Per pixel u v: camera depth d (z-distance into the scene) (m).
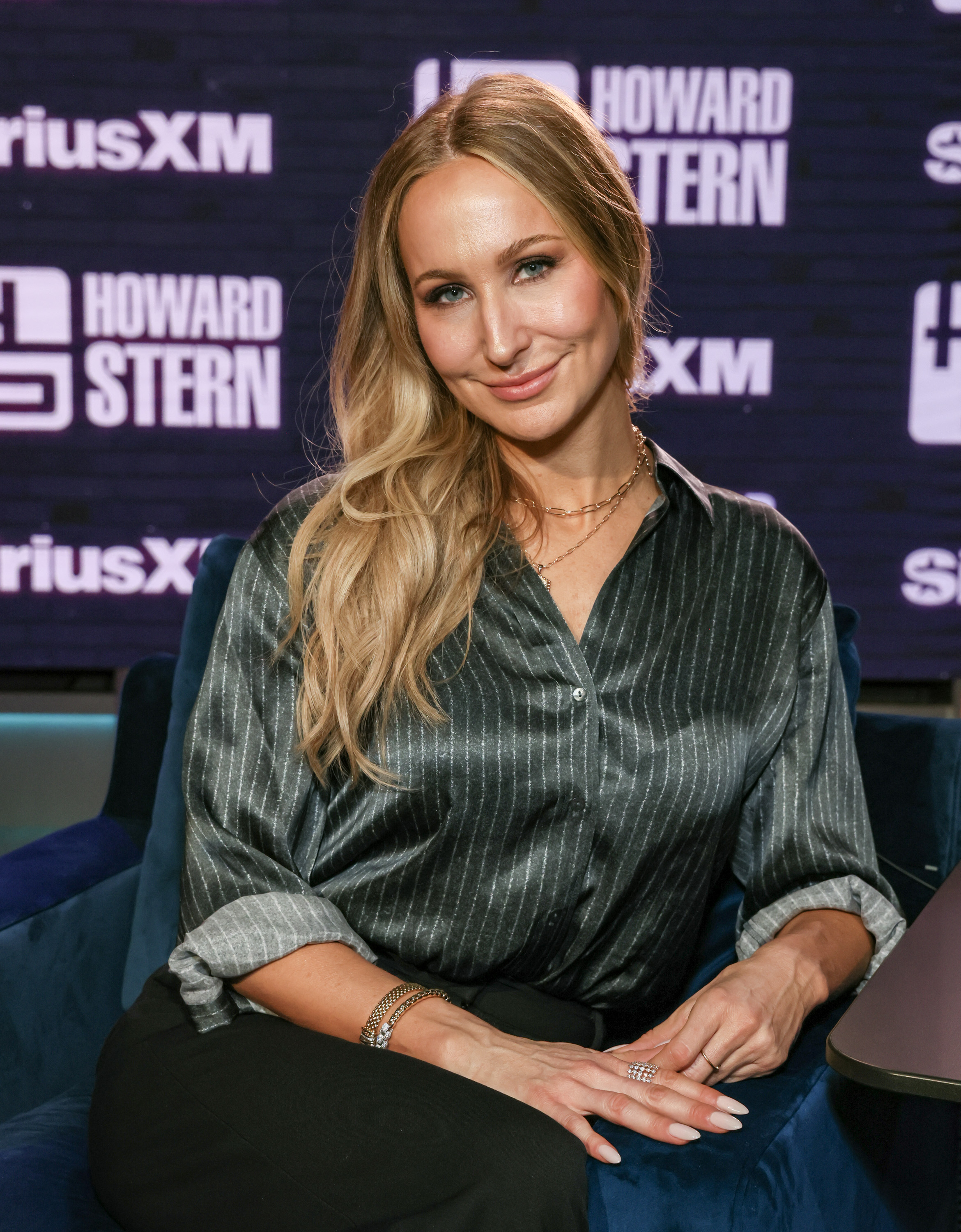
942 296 4.25
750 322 4.28
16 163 4.15
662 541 1.24
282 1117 0.93
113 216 4.19
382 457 1.21
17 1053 1.33
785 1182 0.92
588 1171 0.91
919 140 4.17
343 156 4.20
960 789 1.55
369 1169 0.87
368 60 4.16
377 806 1.16
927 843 1.56
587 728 1.14
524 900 1.15
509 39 4.15
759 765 1.26
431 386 1.23
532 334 1.10
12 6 4.07
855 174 4.20
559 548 1.24
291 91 4.16
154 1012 1.11
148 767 1.68
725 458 4.36
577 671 1.15
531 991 1.21
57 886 1.43
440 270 1.09
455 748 1.14
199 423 4.31
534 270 1.10
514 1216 0.82
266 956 1.07
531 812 1.14
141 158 4.17
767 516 1.28
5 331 4.23
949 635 4.43
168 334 4.27
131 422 4.30
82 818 3.65
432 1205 0.83
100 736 4.35
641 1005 1.26
